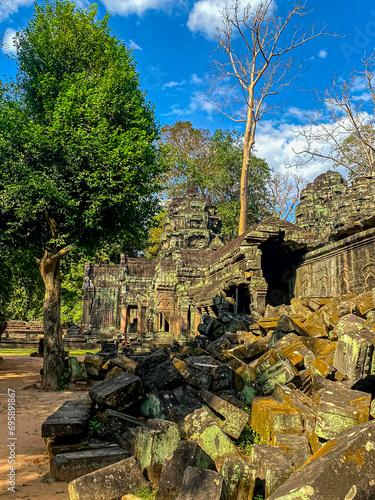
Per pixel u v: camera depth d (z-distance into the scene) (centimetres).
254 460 469
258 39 3061
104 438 639
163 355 809
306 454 475
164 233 4072
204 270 3067
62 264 1733
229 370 781
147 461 504
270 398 656
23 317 4497
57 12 1669
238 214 4728
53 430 592
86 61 1639
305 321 1034
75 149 1308
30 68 1569
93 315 3881
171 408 659
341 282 1502
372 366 618
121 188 1376
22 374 1633
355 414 477
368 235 1334
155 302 3297
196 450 456
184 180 5162
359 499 308
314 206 3519
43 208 1307
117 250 4428
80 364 1343
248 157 3203
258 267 1825
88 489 454
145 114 1697
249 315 1698
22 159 1297
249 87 3200
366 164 3362
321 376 668
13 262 1869
